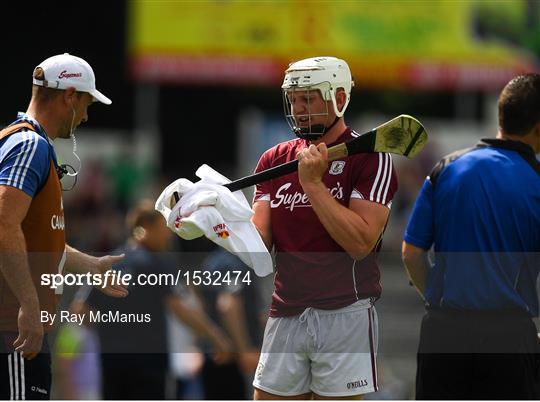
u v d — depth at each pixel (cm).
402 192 5631
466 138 6222
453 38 6506
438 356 1644
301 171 1548
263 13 6425
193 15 6475
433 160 5950
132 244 2367
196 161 8012
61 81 1636
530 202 1598
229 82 6512
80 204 5447
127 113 7962
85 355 2077
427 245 1673
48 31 7812
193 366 2397
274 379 1680
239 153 6944
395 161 5800
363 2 6425
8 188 1539
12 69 7781
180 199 1597
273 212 1675
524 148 1625
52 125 1653
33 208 1597
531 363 1622
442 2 6469
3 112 7738
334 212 1536
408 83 6519
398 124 1551
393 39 6469
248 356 2269
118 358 2064
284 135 6281
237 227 1595
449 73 6519
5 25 7750
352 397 1642
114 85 7938
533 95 1614
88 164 5775
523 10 6494
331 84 1605
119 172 5828
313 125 1617
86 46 7881
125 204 5716
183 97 7994
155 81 6562
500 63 6538
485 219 1602
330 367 1642
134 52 6506
